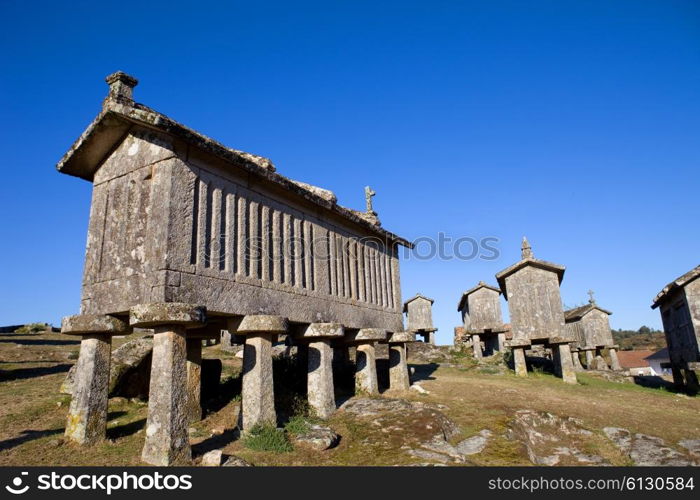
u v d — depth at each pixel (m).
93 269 7.36
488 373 17.62
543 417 9.84
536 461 7.77
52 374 13.79
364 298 11.59
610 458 8.12
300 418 8.29
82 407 7.05
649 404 12.46
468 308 27.88
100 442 7.03
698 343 13.68
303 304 9.09
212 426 8.44
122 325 7.14
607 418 10.20
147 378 10.02
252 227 8.02
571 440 9.05
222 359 16.95
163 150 6.84
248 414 7.54
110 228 7.31
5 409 9.06
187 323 6.21
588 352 27.28
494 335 28.00
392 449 7.12
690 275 14.02
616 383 17.58
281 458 6.58
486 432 8.38
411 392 11.94
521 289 17.88
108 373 7.39
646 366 45.66
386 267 13.07
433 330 29.59
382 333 11.14
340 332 9.23
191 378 8.89
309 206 9.84
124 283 6.78
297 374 11.52
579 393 13.56
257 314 7.78
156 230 6.52
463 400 11.06
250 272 7.84
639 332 93.31
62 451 6.62
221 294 7.12
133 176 7.20
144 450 6.08
